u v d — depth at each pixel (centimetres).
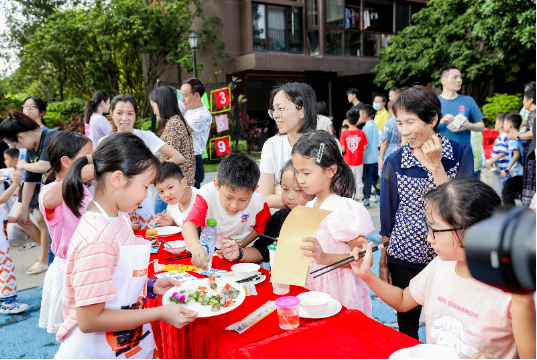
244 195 189
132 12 1344
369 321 135
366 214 168
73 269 118
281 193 234
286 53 1452
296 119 231
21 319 285
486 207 114
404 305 150
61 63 1465
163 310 125
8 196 316
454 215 116
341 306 146
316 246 147
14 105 1440
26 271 375
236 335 127
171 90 344
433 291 137
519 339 102
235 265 186
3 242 288
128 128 322
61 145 210
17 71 1555
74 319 126
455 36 1264
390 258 196
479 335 121
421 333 248
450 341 129
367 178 589
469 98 337
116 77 1484
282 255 150
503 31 1060
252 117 1708
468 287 125
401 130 181
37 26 1482
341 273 169
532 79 1295
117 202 126
